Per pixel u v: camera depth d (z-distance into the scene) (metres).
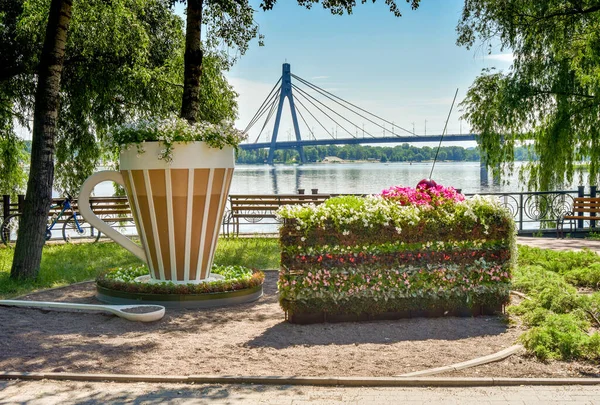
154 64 16.34
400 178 54.53
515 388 4.40
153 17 16.17
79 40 13.07
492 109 17.86
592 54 15.69
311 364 4.91
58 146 16.11
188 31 11.20
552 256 9.92
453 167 97.50
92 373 4.70
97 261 11.05
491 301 6.61
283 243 6.24
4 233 14.20
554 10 16.23
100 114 16.19
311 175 62.72
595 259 9.52
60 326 6.19
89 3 12.16
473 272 6.56
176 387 4.45
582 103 17.19
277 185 43.56
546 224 16.47
